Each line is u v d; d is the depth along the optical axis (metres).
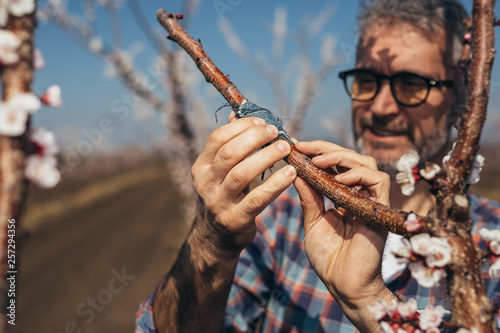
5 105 0.18
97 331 2.70
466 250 0.28
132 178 14.59
